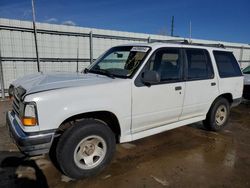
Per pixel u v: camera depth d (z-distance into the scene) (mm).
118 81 3457
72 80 3426
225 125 5539
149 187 3135
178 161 3893
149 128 3998
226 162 3906
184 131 5406
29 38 8953
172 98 4125
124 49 4238
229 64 5406
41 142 2873
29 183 3170
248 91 8422
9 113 3664
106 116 3533
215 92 4977
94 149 3361
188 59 4426
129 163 3777
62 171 3271
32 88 3070
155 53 3885
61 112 2955
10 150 4148
